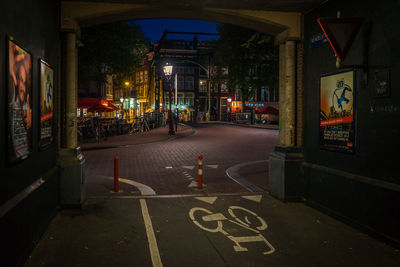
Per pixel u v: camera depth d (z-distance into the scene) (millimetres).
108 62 19531
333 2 5484
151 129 28672
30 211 3910
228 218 5480
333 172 5438
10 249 3193
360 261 3875
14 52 3348
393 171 4254
